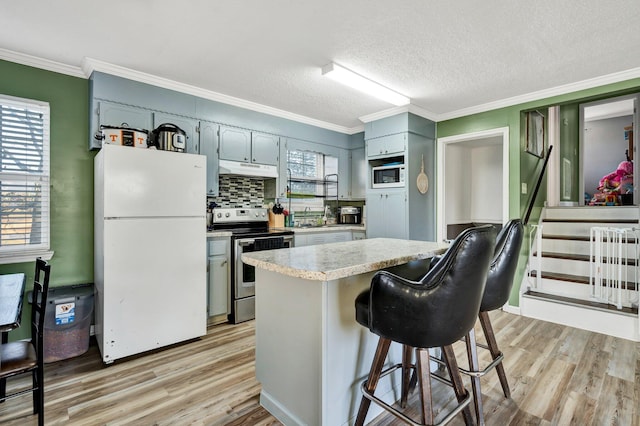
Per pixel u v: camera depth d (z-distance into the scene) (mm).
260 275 1823
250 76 2895
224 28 2123
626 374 2125
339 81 2922
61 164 2689
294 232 3734
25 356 1558
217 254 3094
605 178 6145
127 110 2795
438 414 1752
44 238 2605
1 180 2439
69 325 2381
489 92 3285
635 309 2832
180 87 3082
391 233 3936
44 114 2607
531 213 3873
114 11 1935
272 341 1736
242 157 3598
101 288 2367
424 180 3994
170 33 2186
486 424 1640
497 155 5242
